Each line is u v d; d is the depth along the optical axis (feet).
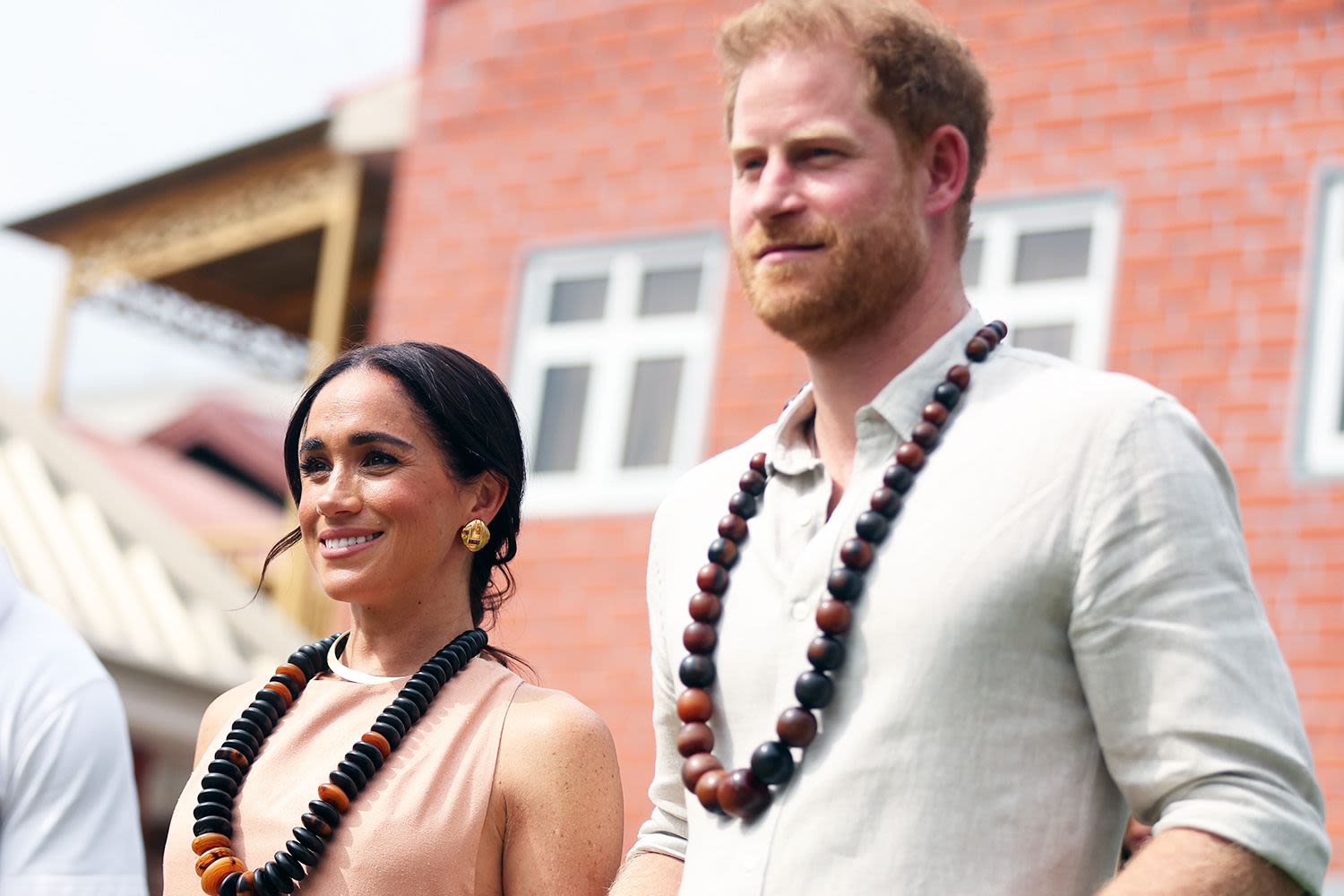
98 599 31.94
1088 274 35.42
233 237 51.57
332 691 12.35
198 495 65.05
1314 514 32.22
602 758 11.89
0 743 12.93
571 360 40.22
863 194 10.03
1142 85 35.86
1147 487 9.22
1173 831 8.77
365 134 47.67
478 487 12.80
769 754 9.52
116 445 67.92
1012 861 9.04
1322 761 30.86
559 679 37.50
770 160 10.19
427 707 12.02
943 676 9.25
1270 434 33.09
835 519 10.00
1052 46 36.78
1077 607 9.20
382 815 11.48
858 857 9.16
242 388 85.35
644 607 37.27
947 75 10.38
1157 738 8.96
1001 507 9.45
